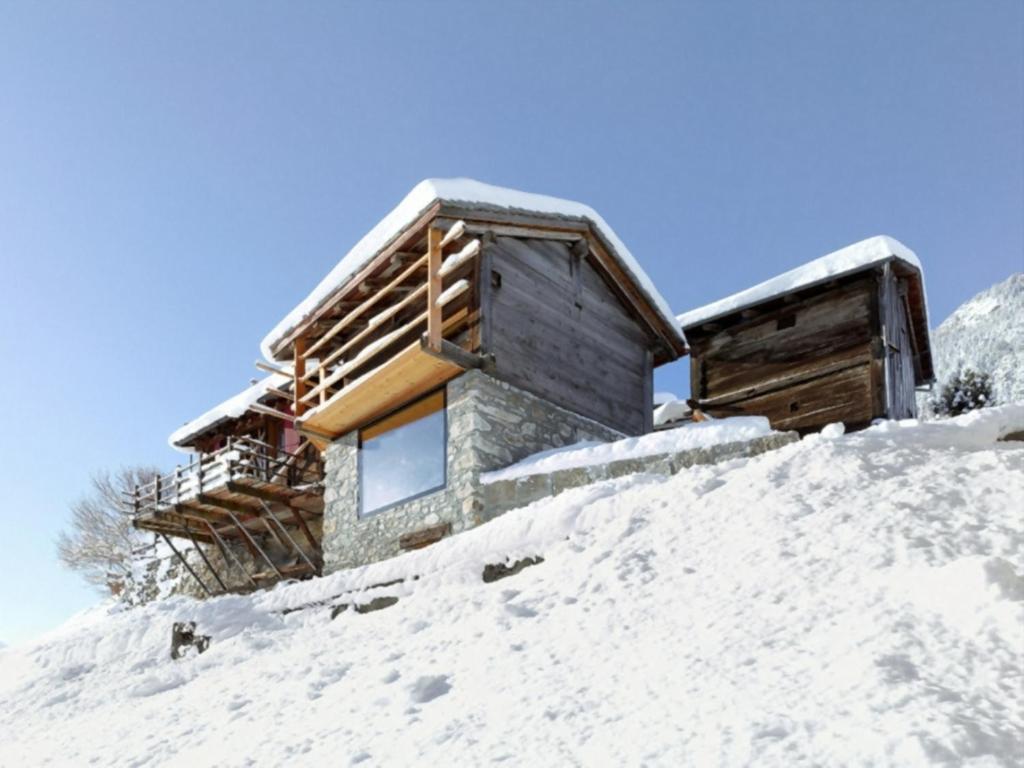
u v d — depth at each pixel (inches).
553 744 123.0
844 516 186.1
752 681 125.4
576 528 261.9
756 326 572.1
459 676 174.2
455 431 422.0
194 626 377.4
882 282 508.4
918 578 145.3
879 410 486.6
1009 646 116.0
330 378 477.7
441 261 442.6
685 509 232.2
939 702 104.0
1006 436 247.9
